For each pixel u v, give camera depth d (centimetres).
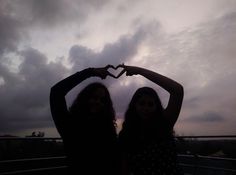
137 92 182
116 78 182
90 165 167
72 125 171
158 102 179
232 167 356
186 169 413
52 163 365
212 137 394
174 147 175
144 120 180
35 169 338
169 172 165
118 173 176
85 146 169
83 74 174
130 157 175
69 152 169
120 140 182
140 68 183
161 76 181
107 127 181
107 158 173
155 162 166
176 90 178
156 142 171
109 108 185
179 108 175
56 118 168
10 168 317
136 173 168
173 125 175
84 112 178
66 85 170
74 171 166
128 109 184
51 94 169
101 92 181
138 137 174
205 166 389
